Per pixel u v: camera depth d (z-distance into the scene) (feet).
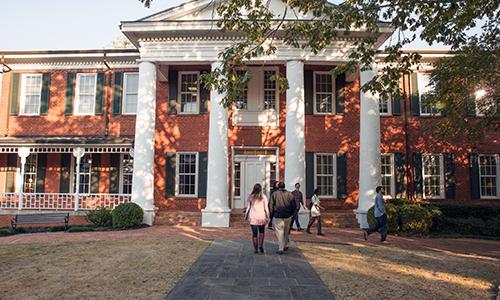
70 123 61.77
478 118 46.75
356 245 34.94
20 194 53.47
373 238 40.32
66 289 20.34
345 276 23.16
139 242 35.35
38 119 62.18
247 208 30.48
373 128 49.44
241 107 58.95
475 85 37.68
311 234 42.27
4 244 34.96
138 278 22.43
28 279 22.41
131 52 60.75
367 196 48.47
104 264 26.16
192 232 42.63
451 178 60.29
